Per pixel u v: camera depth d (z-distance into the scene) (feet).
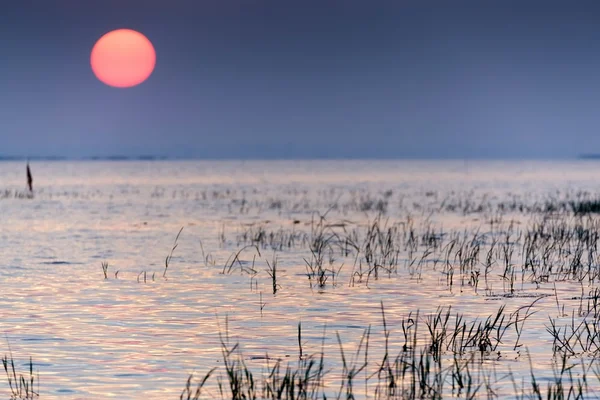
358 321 181.98
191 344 162.09
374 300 207.31
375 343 161.68
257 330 173.88
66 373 143.02
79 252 315.99
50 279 245.65
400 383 135.33
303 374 140.05
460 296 212.64
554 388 131.23
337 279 240.73
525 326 175.94
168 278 245.86
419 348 157.48
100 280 243.19
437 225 420.77
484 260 280.92
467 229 396.37
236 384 128.36
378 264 270.67
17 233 395.96
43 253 313.12
